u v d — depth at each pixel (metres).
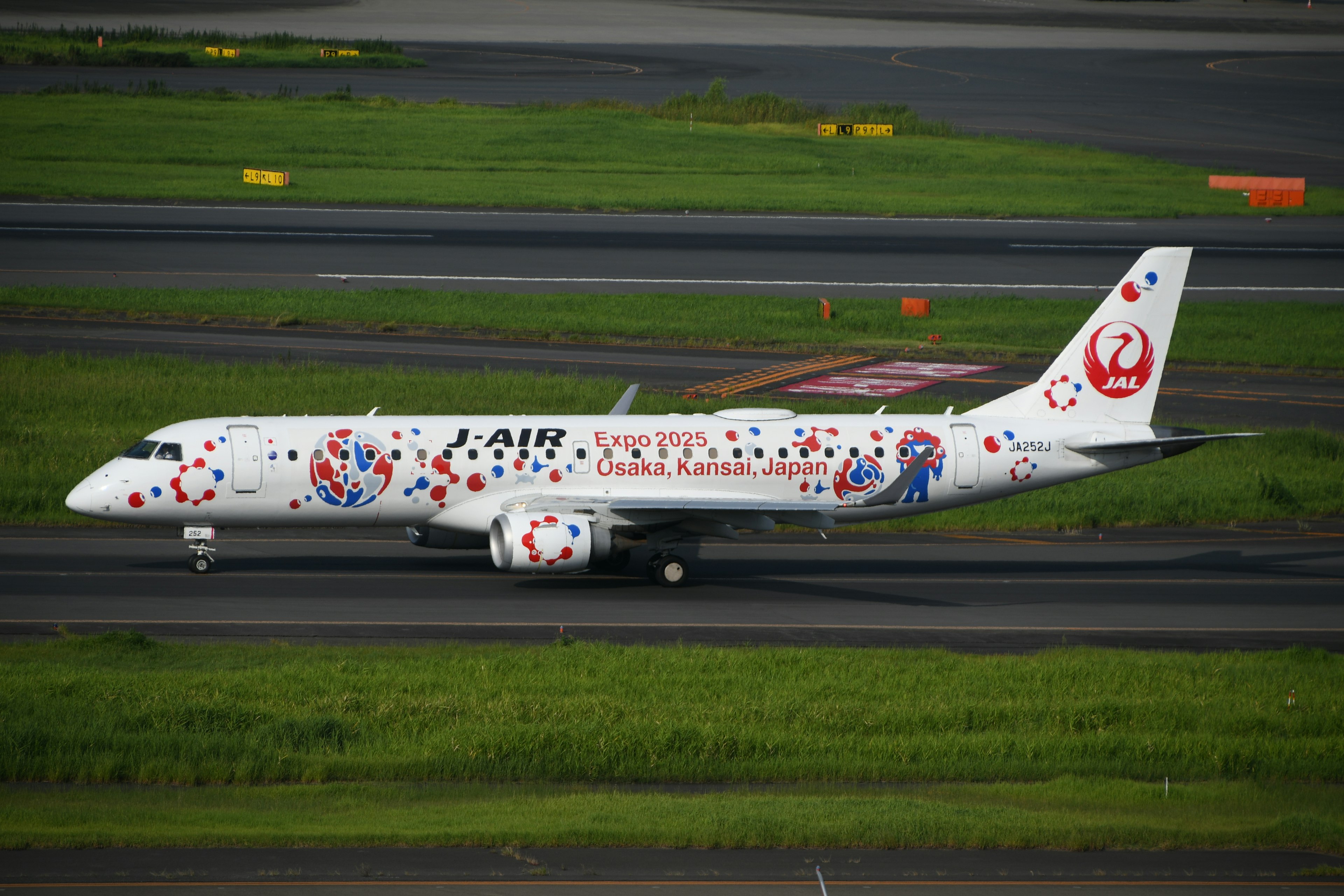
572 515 157.62
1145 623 154.50
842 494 169.75
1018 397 176.75
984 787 103.06
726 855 85.44
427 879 79.69
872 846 87.50
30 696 112.56
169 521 158.75
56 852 82.50
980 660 133.88
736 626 148.88
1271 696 124.44
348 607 151.62
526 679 122.50
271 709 112.25
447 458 162.50
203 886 77.69
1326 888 82.88
